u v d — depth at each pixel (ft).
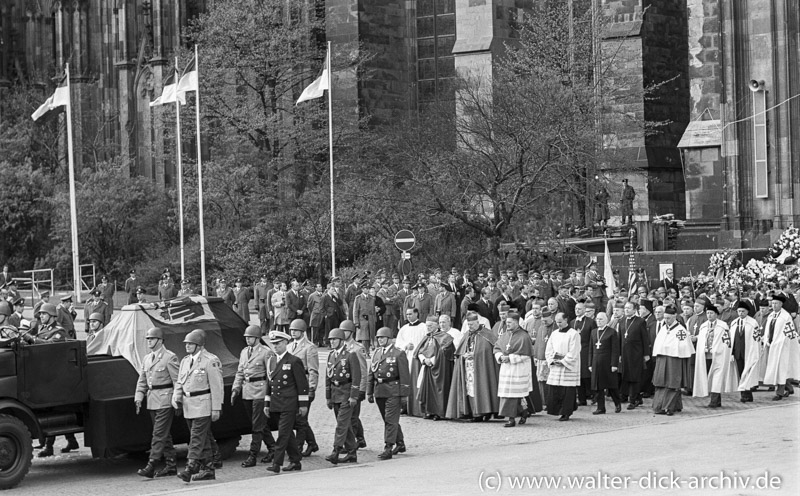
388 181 198.49
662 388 100.53
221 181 249.75
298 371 76.95
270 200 248.73
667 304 101.35
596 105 209.97
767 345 107.86
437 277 156.87
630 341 104.01
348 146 245.86
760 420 89.04
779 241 171.01
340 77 258.37
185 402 74.64
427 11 267.39
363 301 151.12
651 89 221.05
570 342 98.22
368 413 106.32
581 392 107.45
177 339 83.25
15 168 301.43
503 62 219.82
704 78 214.28
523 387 95.35
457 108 205.77
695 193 213.66
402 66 267.18
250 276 222.69
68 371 76.28
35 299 247.09
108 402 77.46
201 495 67.26
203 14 266.98
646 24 228.02
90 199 279.49
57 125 323.16
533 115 184.34
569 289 137.49
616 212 218.18
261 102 257.55
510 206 185.98
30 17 351.46
